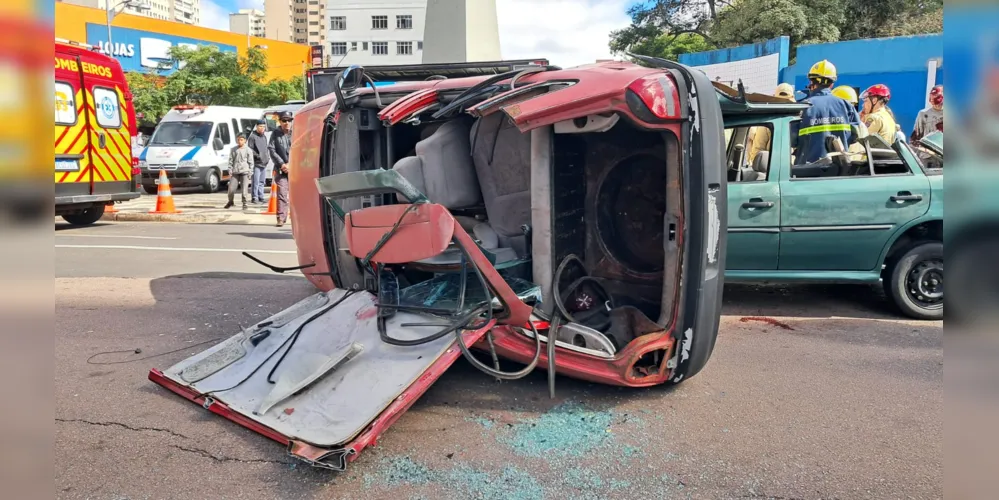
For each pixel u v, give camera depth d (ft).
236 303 20.25
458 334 11.34
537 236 13.14
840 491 9.27
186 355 15.30
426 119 15.24
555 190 13.33
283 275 24.48
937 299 17.89
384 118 13.14
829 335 16.69
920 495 9.14
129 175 38.34
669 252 12.09
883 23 66.08
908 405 12.19
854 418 11.66
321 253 15.74
